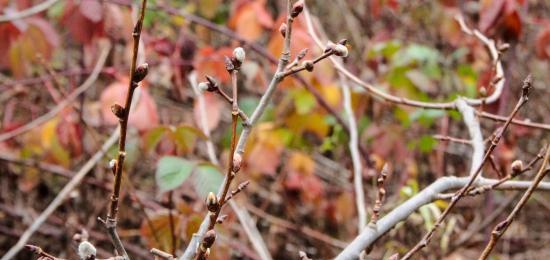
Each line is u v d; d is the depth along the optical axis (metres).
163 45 1.12
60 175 1.18
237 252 1.08
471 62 1.30
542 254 1.31
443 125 1.24
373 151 1.22
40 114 1.32
